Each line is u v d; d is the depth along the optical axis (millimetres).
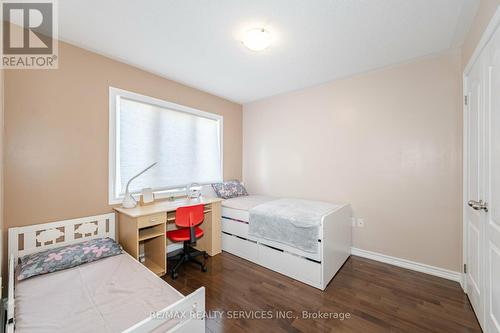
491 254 1394
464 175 1996
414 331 1538
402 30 1870
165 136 2906
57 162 2004
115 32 1918
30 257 1717
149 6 1598
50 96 1965
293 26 1822
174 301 1298
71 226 2068
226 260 2711
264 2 1555
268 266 2484
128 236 2207
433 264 2314
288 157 3494
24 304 1250
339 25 1806
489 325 1411
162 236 2340
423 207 2367
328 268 2162
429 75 2320
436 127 2285
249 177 4047
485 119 1495
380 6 1584
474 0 1526
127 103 2525
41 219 1917
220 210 2979
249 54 2297
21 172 1819
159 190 2840
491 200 1396
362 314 1711
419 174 2387
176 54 2295
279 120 3604
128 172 2535
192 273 2367
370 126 2699
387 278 2246
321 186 3127
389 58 2357
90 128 2205
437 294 1961
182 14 1686
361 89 2764
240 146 4094
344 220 2611
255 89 3344
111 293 1364
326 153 3072
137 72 2580
